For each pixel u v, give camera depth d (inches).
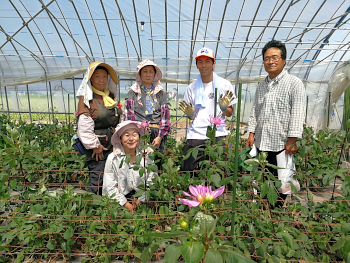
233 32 376.2
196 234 48.9
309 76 367.2
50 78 374.6
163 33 384.8
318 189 158.2
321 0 320.8
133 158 121.3
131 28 378.0
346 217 93.9
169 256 49.9
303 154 109.2
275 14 325.7
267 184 78.1
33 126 238.5
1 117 287.6
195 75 376.5
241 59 334.3
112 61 387.9
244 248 83.2
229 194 107.7
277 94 116.2
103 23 370.6
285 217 98.7
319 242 89.3
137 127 119.0
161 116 141.6
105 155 133.3
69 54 419.5
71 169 165.8
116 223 96.0
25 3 334.3
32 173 129.6
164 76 379.2
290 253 78.7
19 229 88.4
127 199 122.2
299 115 110.4
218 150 99.0
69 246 89.8
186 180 101.1
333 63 342.0
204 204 55.0
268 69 116.2
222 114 135.4
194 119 137.6
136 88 137.7
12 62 343.0
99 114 126.6
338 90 283.3
